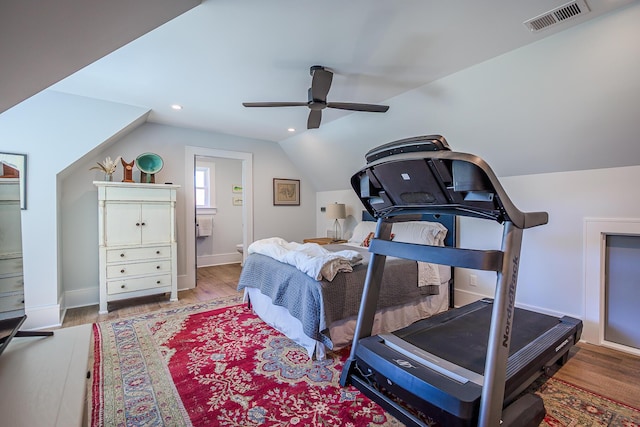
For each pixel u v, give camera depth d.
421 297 2.94
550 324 2.27
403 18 1.75
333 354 2.30
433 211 1.59
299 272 2.40
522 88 2.28
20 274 1.50
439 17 1.74
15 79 1.22
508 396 1.52
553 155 2.59
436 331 2.07
